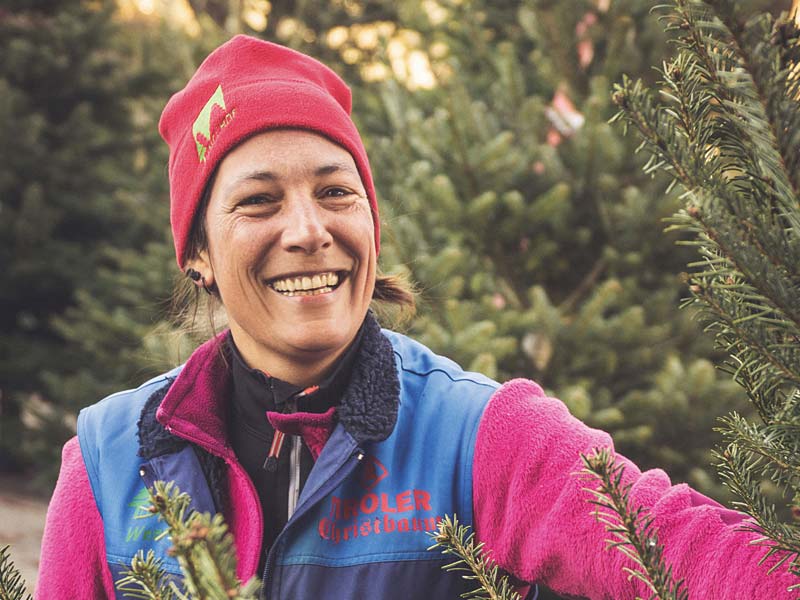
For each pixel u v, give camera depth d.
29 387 7.02
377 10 7.58
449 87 3.82
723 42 0.72
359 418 1.24
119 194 6.42
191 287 1.61
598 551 1.08
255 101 1.25
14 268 6.97
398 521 1.24
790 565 0.86
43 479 5.99
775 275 0.69
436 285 3.43
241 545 1.29
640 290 3.77
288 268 1.21
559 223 3.71
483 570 0.93
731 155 0.78
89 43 7.61
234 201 1.23
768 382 0.82
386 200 3.93
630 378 3.65
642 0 3.78
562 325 3.51
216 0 7.12
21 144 7.14
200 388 1.33
